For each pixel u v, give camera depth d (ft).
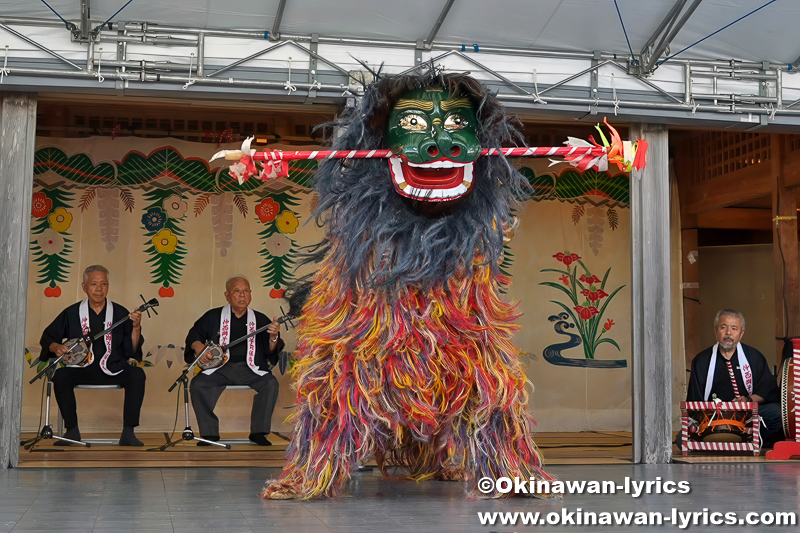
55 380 17.98
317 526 8.91
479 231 10.60
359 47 15.07
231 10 14.26
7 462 13.96
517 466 10.72
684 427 17.30
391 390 10.24
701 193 25.07
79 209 21.13
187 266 21.52
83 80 14.10
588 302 22.88
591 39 15.42
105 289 18.86
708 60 16.03
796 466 15.19
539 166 23.02
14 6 13.85
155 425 20.93
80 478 12.84
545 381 22.43
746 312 27.02
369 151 10.59
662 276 15.90
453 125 10.41
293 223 21.95
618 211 23.29
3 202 14.15
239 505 10.28
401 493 11.34
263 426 18.58
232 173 10.79
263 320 19.43
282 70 14.75
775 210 22.58
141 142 21.52
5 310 14.05
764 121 16.11
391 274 10.19
